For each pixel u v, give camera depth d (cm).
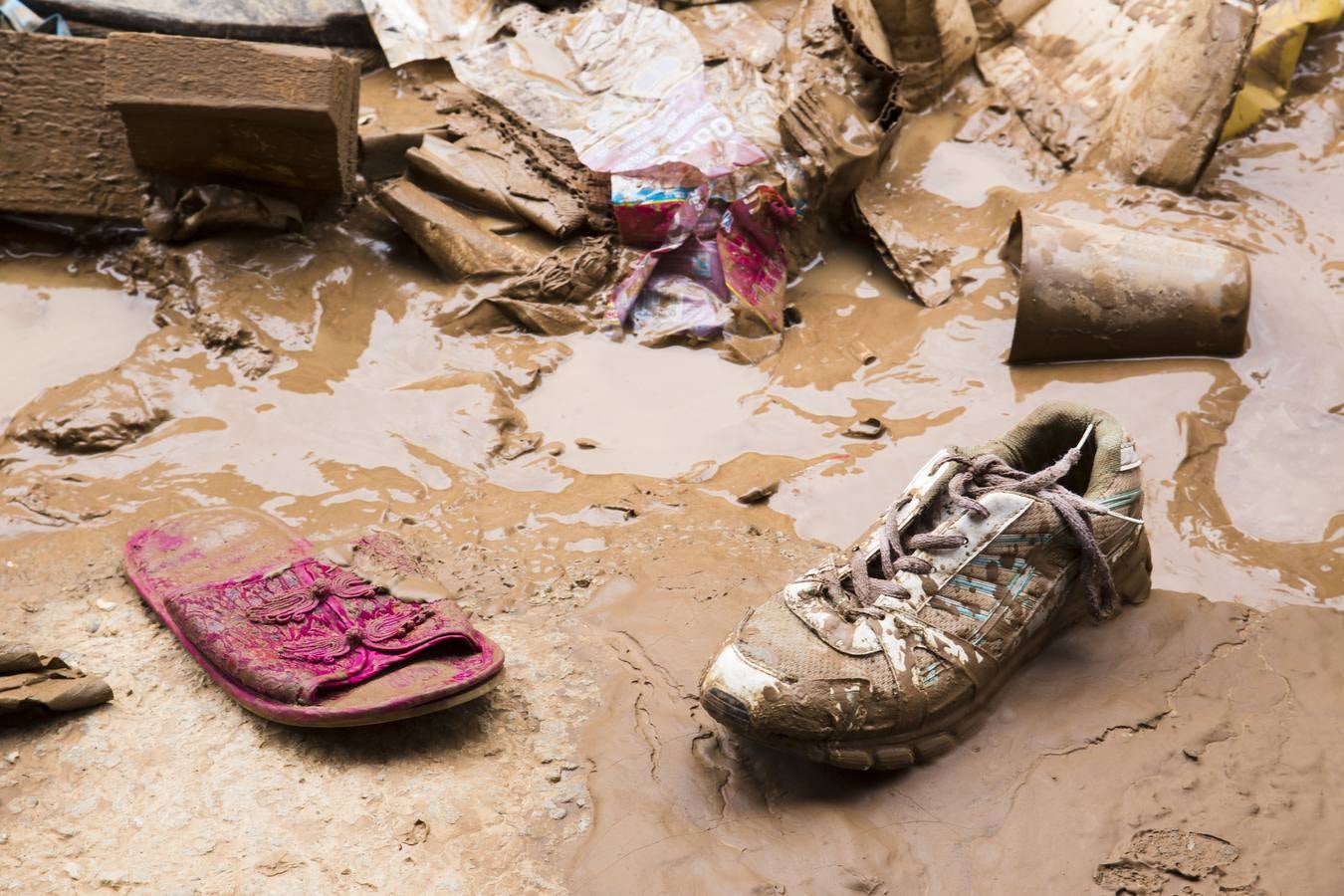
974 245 398
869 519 309
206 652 242
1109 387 345
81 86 394
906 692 225
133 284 390
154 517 303
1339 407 332
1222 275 343
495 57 448
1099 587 252
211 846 209
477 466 329
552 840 216
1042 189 410
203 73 366
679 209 388
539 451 337
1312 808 221
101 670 249
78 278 394
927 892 207
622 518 310
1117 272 346
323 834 213
